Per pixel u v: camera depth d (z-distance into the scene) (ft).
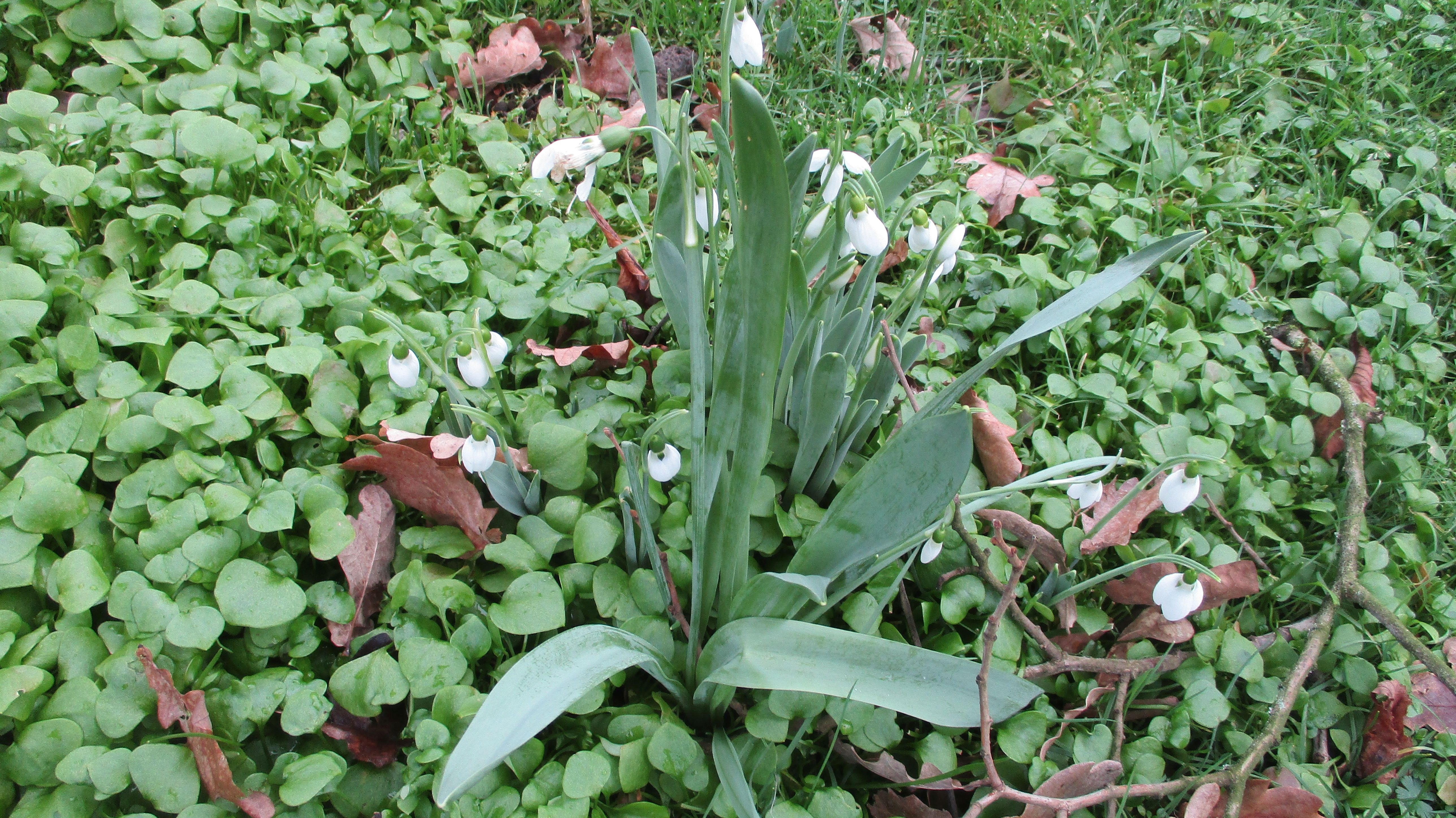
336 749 1.41
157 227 1.86
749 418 1.20
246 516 1.52
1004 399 1.84
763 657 1.27
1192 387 1.94
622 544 1.59
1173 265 2.15
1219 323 2.10
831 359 1.42
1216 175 2.42
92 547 1.45
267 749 1.39
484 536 1.55
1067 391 1.90
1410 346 2.11
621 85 2.48
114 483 1.60
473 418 1.44
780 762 1.38
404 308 1.89
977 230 2.21
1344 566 1.70
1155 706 1.57
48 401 1.63
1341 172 2.55
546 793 1.33
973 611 1.61
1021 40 2.67
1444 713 1.60
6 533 1.40
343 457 1.66
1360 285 2.19
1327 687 1.65
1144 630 1.63
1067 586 1.60
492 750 1.05
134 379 1.59
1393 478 1.91
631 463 1.36
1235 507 1.78
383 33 2.35
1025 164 2.45
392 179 2.21
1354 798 1.55
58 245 1.78
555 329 1.90
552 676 1.15
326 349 1.72
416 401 1.68
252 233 1.89
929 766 1.43
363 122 2.19
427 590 1.47
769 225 1.04
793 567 1.30
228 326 1.71
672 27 2.60
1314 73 2.76
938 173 2.31
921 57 2.53
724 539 1.34
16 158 1.87
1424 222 2.40
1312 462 1.90
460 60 2.39
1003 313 2.04
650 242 1.59
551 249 1.97
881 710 1.43
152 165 2.00
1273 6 2.87
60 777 1.26
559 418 1.68
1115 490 1.73
